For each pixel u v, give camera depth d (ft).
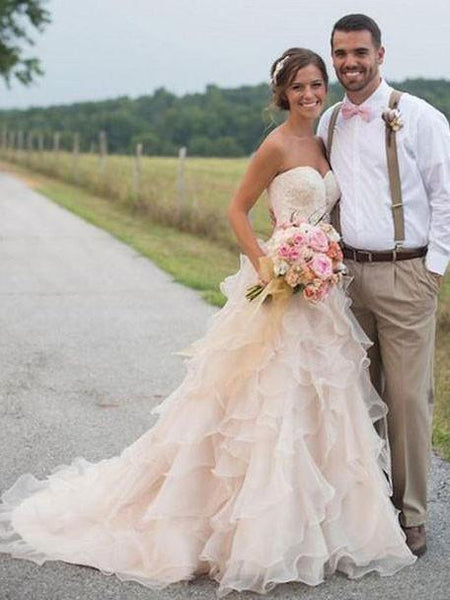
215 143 222.07
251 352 16.76
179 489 16.80
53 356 32.42
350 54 16.88
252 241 17.43
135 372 30.30
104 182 105.09
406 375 17.65
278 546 15.97
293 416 16.44
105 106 267.18
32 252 58.44
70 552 17.37
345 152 17.40
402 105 17.13
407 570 16.93
